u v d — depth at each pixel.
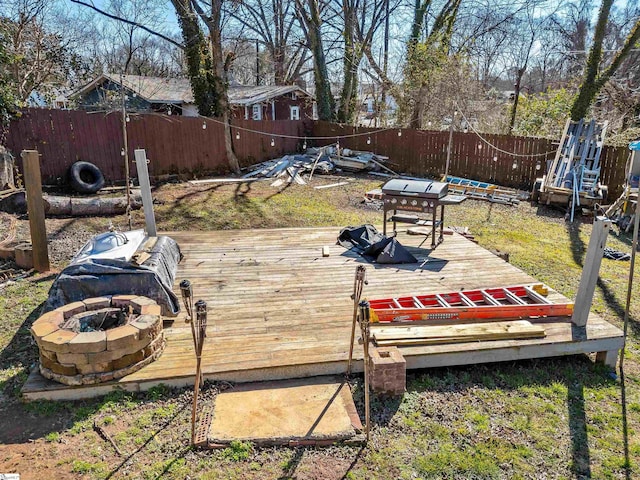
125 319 3.45
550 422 2.95
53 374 2.97
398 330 3.67
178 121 11.90
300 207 9.59
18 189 8.02
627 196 8.24
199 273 5.05
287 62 26.05
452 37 18.05
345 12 17.86
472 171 13.27
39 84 13.49
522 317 4.01
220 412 2.87
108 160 10.91
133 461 2.50
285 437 2.66
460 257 5.73
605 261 6.65
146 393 3.04
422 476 2.46
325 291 4.57
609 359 3.69
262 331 3.70
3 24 10.98
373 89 21.98
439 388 3.28
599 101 15.31
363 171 14.20
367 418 2.66
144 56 25.36
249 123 13.99
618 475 2.51
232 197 10.18
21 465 2.45
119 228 7.55
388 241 5.67
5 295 4.72
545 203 10.11
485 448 2.68
